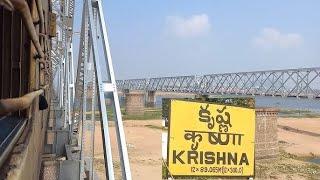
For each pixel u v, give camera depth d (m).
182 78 131.12
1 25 6.76
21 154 4.85
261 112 48.50
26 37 7.23
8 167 4.18
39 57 7.89
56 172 14.48
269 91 91.69
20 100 3.90
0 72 6.81
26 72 7.26
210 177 13.53
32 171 7.76
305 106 188.38
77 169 14.50
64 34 32.31
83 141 12.47
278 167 46.12
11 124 5.78
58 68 45.09
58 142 21.56
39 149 12.41
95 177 15.35
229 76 108.69
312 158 57.41
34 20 6.53
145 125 90.62
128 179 6.54
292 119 125.00
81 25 11.19
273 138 49.62
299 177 42.44
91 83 11.66
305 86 84.50
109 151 6.63
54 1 26.56
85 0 8.55
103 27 7.68
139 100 123.56
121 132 6.75
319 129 100.69
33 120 7.49
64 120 30.17
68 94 31.44
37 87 8.83
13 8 3.73
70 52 32.47
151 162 46.47
